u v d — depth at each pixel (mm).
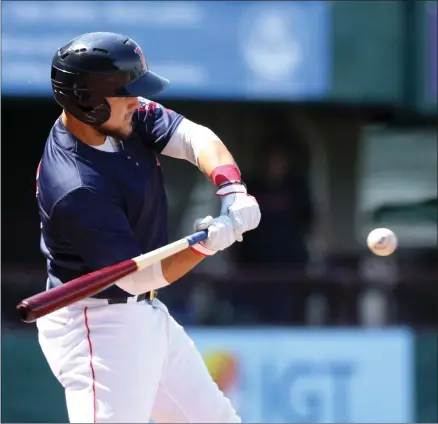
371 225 31062
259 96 25344
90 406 11695
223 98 25297
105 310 11719
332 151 30594
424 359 24188
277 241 26312
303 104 28297
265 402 23906
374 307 24641
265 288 24312
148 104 12391
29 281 23688
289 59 25234
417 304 24688
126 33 24766
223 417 12664
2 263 28844
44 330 12055
